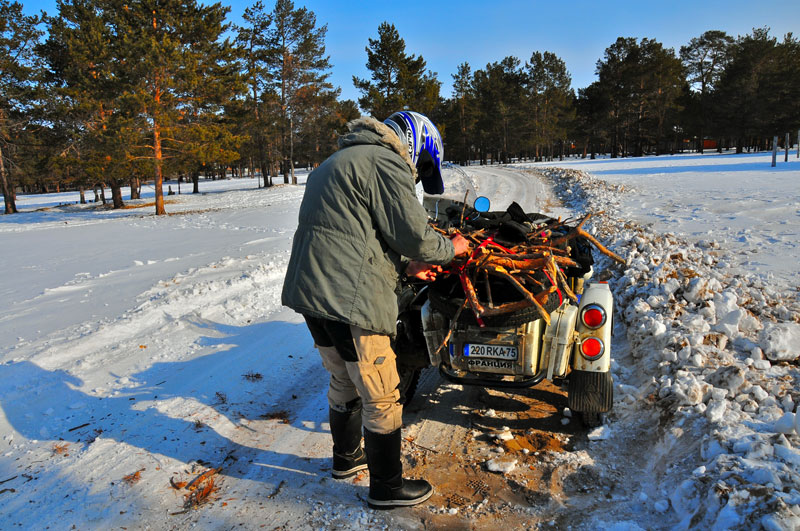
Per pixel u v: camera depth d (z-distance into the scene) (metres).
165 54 28.34
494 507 2.83
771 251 7.86
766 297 5.63
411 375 4.01
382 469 2.75
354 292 2.48
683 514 2.52
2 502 2.89
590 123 80.38
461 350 3.44
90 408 4.01
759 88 64.00
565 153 110.81
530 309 3.22
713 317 4.91
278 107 55.56
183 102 31.06
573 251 4.12
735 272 6.80
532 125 78.19
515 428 3.69
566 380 3.81
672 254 7.29
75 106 34.34
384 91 47.09
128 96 27.77
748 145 81.88
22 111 41.66
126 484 3.04
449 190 5.13
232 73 36.84
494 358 3.37
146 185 81.81
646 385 3.89
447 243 2.67
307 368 4.81
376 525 2.70
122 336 5.71
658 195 16.73
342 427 3.04
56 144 41.62
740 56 65.69
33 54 41.22
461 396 4.25
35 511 2.81
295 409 4.05
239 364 4.86
